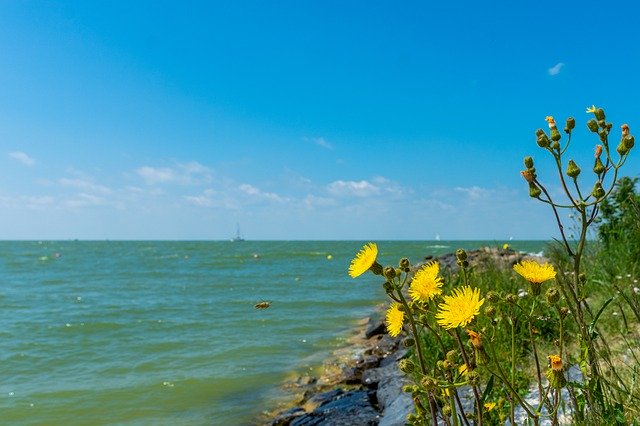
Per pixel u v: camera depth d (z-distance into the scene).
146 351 13.30
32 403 9.23
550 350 4.59
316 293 25.52
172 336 15.16
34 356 13.07
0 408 8.97
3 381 10.72
